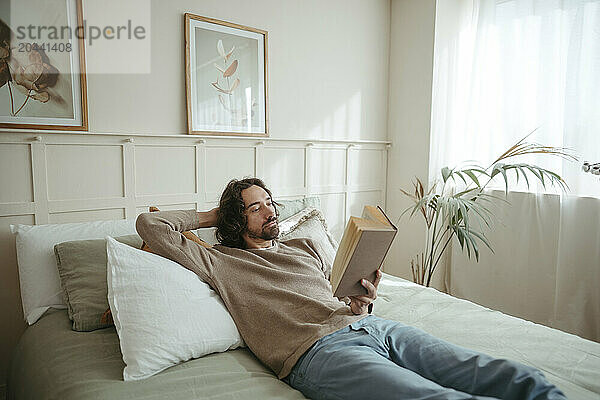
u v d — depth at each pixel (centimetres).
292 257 178
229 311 155
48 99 199
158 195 234
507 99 289
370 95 329
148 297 142
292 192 289
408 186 331
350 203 325
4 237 194
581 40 252
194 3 238
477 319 178
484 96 302
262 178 273
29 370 143
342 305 161
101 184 216
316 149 300
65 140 204
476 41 301
